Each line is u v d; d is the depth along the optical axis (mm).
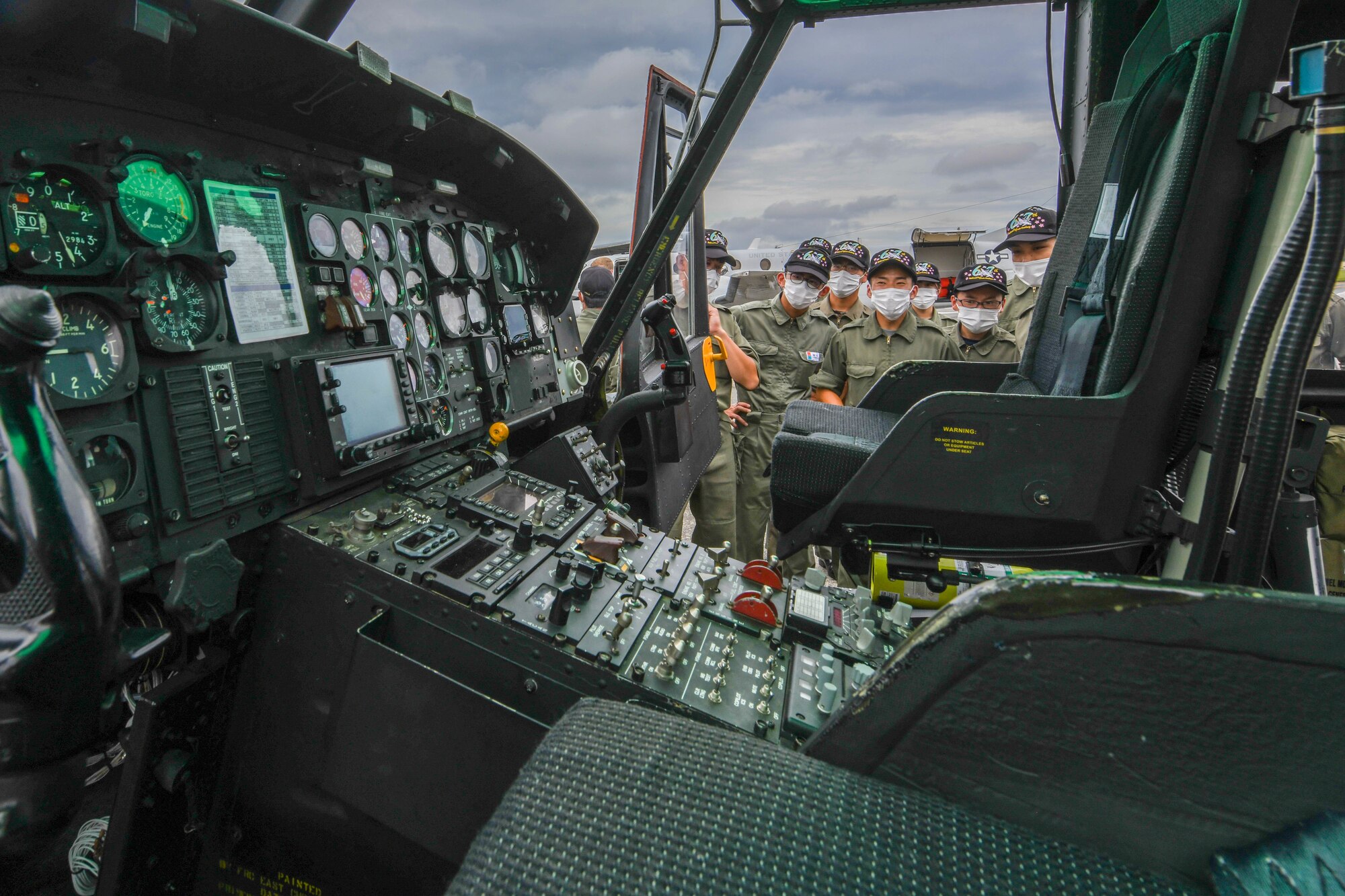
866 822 476
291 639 1422
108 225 1236
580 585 1400
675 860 458
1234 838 434
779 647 1463
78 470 979
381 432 1723
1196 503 1454
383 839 1346
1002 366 2492
